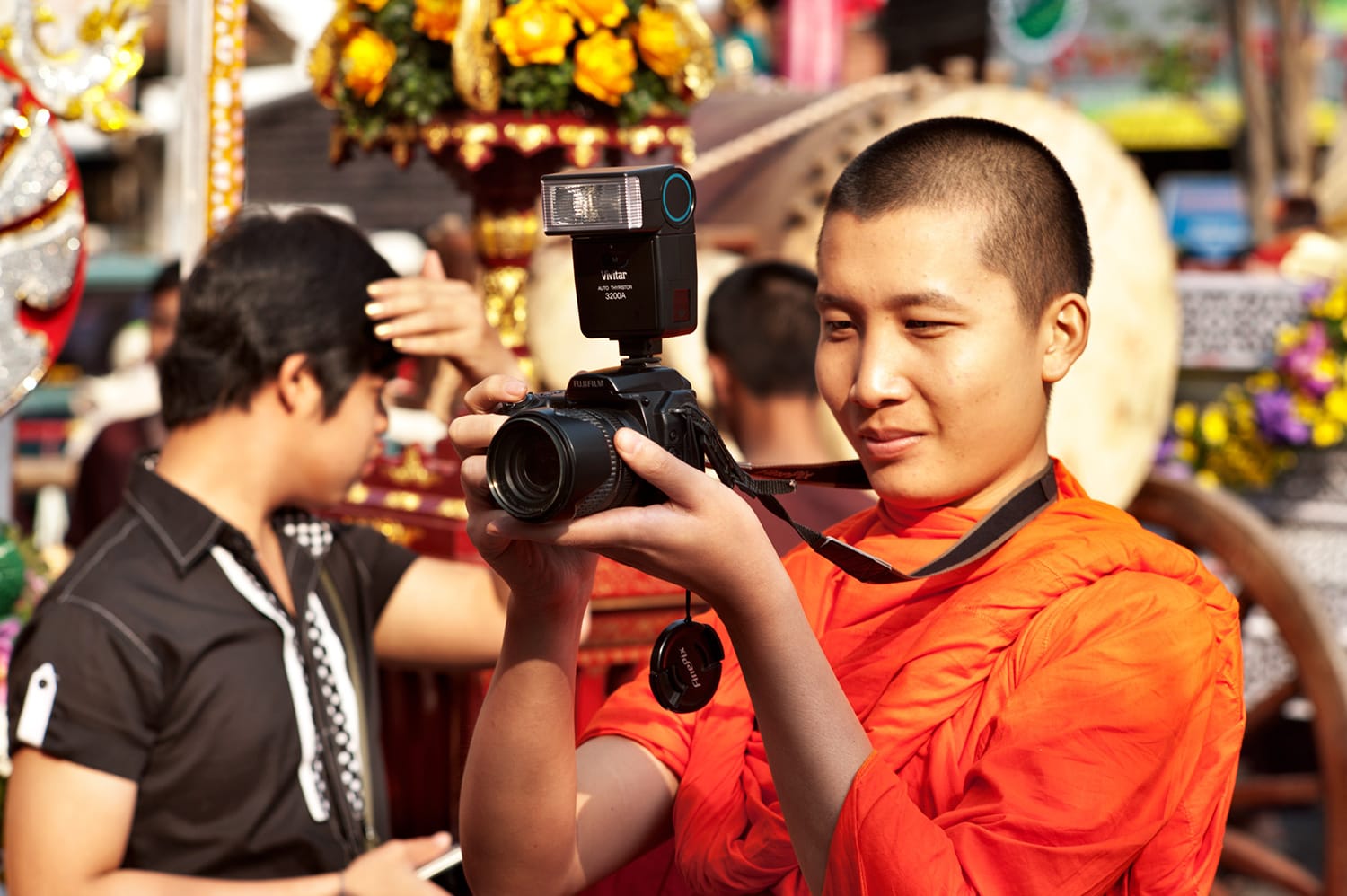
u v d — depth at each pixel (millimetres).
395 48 2355
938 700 1174
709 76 2404
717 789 1289
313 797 1966
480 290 2541
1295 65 8719
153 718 1849
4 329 2320
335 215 2129
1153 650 1148
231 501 1982
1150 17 10805
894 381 1204
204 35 2592
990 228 1194
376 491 2707
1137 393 4098
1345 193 5949
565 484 979
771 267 2809
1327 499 4500
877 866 1059
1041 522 1259
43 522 5898
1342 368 4363
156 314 3996
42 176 2342
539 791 1223
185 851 1875
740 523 1062
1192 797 1200
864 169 1235
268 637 1951
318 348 1963
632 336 1164
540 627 1210
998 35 11047
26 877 1771
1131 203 4055
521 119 2330
